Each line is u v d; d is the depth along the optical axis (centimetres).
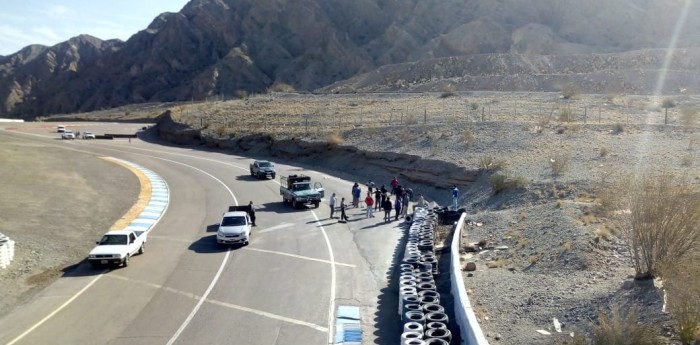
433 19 14862
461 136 4406
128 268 2206
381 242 2567
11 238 2438
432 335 1313
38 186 3747
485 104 6025
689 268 1352
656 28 11344
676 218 1477
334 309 1742
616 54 9300
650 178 1997
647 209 1517
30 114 17175
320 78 14175
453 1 14938
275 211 3344
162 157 5975
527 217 2473
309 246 2514
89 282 2033
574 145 3700
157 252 2447
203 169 5122
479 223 2642
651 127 3938
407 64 10794
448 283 1861
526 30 12262
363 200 3644
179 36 16962
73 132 8500
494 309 1527
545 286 1628
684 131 3741
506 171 3359
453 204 3234
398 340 1509
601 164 3167
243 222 2622
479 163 3712
